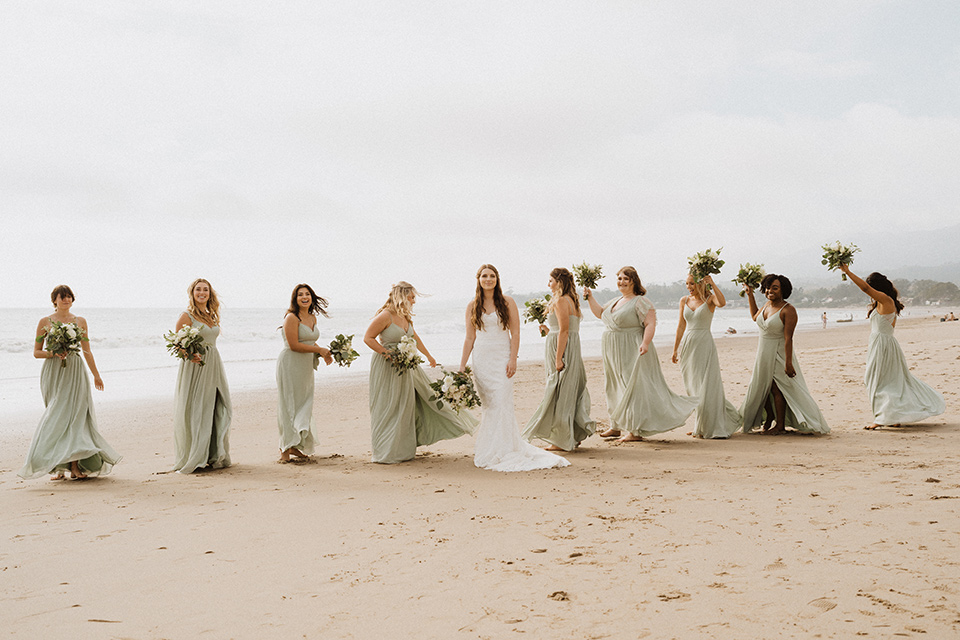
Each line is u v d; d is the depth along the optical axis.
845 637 2.61
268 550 4.09
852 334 35.00
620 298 7.87
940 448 6.43
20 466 7.43
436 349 26.88
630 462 6.48
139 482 6.32
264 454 7.80
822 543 3.76
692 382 7.89
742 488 5.20
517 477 6.03
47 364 6.56
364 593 3.33
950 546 3.59
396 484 5.91
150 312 126.44
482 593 3.27
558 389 7.20
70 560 3.97
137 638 2.87
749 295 7.95
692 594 3.13
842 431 7.73
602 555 3.76
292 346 7.10
